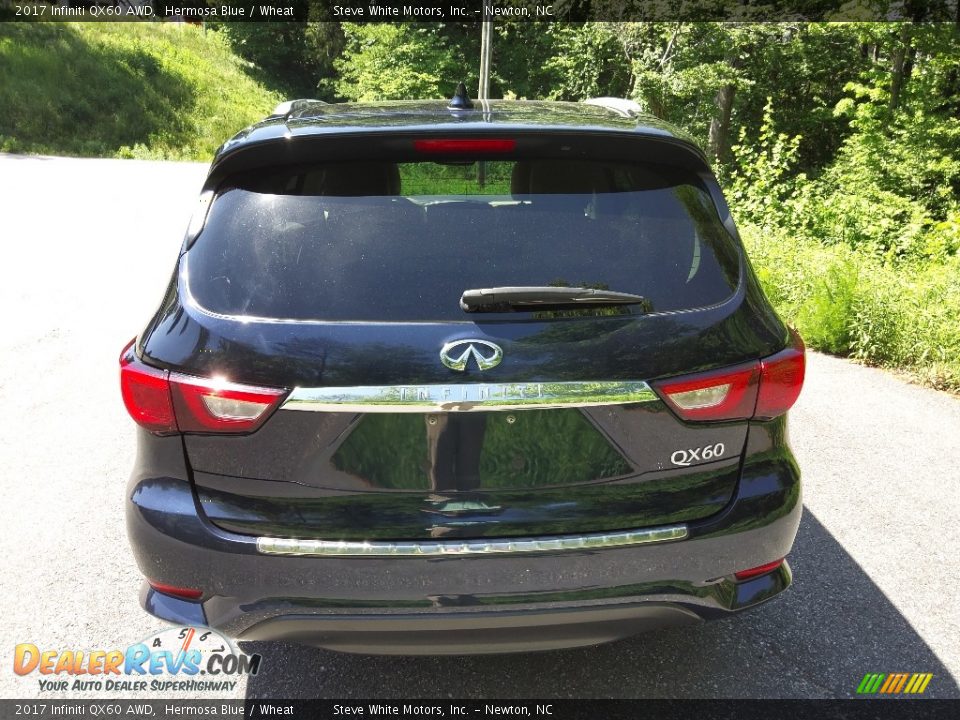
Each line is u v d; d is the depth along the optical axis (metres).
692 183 2.29
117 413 4.82
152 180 16.59
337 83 27.88
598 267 2.07
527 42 26.45
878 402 5.28
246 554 2.02
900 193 14.79
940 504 3.87
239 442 1.99
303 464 1.98
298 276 2.03
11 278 7.98
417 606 2.03
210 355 1.97
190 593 2.12
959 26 14.98
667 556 2.09
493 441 1.98
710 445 2.11
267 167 2.21
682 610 2.17
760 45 20.44
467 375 1.92
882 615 3.00
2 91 26.00
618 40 19.64
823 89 23.53
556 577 2.04
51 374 5.45
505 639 2.11
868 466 4.29
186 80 34.59
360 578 2.01
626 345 1.99
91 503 3.77
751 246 8.28
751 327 2.13
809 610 3.03
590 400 1.97
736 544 2.15
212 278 2.07
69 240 9.97
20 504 3.74
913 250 10.61
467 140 2.16
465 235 2.08
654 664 2.72
